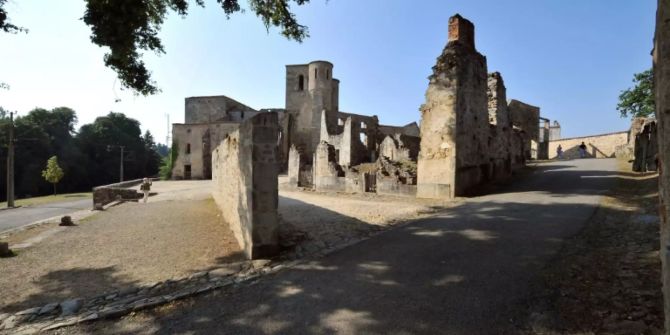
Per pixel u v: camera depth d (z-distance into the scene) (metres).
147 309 4.63
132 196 20.50
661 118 2.40
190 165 45.50
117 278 5.96
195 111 51.06
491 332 3.47
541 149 27.95
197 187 29.98
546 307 3.78
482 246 5.93
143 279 5.85
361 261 5.86
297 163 21.41
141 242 8.57
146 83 9.97
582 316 3.54
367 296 4.54
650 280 4.03
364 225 8.45
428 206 10.42
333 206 11.95
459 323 3.69
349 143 31.72
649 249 4.94
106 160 56.00
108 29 7.86
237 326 4.06
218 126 45.25
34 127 46.56
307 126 49.84
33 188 44.09
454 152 11.83
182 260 6.82
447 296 4.29
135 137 63.34
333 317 4.08
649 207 7.25
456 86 11.96
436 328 3.65
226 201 10.73
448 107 12.10
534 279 4.45
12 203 23.45
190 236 9.00
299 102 50.56
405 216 9.16
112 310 4.55
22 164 44.25
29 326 4.32
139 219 12.36
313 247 6.86
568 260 4.93
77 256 7.49
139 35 9.24
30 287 5.70
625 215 6.94
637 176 12.12
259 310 4.41
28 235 10.34
